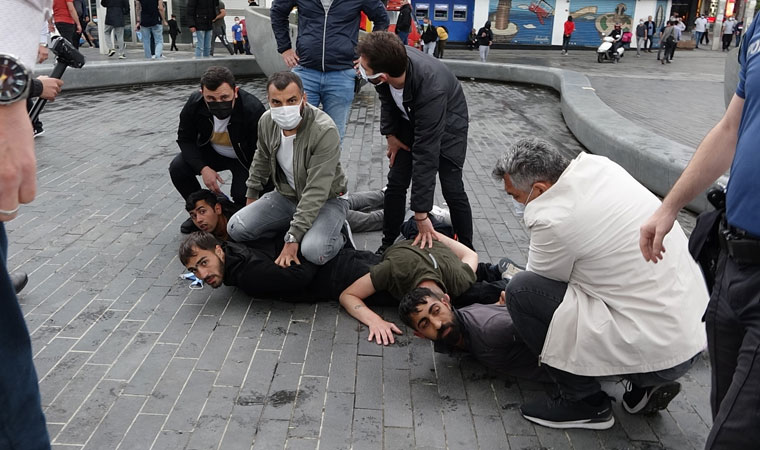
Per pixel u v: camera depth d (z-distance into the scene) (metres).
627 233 2.48
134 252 4.41
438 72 3.76
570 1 30.42
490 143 8.31
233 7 23.67
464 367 3.19
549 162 2.53
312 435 2.65
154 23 14.07
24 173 1.46
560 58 25.53
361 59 3.71
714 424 1.85
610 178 2.56
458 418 2.79
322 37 5.40
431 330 2.96
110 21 15.02
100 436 2.62
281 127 3.62
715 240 2.01
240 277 3.58
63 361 3.13
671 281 2.50
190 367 3.11
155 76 12.38
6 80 1.37
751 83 1.83
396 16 15.03
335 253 3.75
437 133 3.65
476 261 3.86
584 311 2.52
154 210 5.25
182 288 3.92
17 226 4.80
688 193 2.10
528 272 2.68
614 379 2.89
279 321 3.57
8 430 1.55
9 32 1.44
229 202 4.48
